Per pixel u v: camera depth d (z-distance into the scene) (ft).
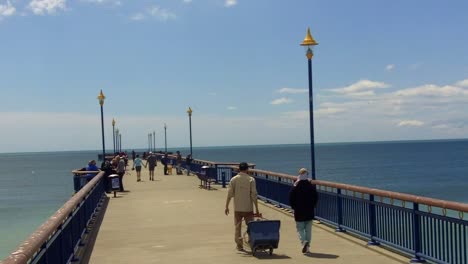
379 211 36.73
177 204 67.62
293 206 36.58
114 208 65.16
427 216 30.30
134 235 45.21
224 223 50.83
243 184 38.19
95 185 59.31
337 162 491.31
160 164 193.77
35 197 161.07
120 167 88.53
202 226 49.19
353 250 36.42
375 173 313.94
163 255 36.70
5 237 74.33
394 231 34.55
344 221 43.11
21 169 504.84
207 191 86.22
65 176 322.34
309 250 36.37
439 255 29.07
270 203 65.67
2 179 312.29
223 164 100.37
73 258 34.47
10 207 126.82
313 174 52.13
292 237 42.70
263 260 34.12
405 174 301.02
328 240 40.29
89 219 50.80
